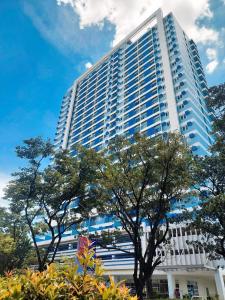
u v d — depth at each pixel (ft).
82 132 265.54
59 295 10.71
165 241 58.23
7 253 92.84
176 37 227.40
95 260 12.48
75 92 329.93
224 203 50.83
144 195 60.80
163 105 193.47
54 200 73.77
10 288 10.19
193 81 211.41
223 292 112.27
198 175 60.75
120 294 10.80
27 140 76.28
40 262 68.54
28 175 75.87
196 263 115.14
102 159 64.85
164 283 148.56
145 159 58.29
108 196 63.41
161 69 217.36
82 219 76.89
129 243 150.92
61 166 75.00
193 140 161.89
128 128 209.15
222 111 55.77
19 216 100.83
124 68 265.34
